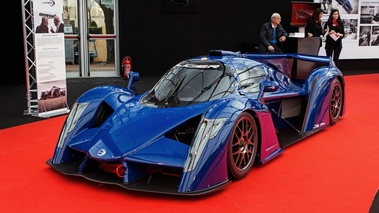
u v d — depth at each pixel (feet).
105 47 34.27
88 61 33.94
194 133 11.12
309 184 11.23
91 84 30.58
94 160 11.22
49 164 12.04
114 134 10.93
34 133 17.28
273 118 15.26
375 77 35.04
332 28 32.76
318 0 37.42
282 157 13.60
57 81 21.31
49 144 15.56
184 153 10.21
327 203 10.00
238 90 12.48
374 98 25.03
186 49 36.14
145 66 35.09
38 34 20.04
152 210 9.61
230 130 10.52
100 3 33.37
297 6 35.81
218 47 37.17
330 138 15.98
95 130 12.01
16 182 11.50
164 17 34.86
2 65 31.37
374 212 9.46
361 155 13.83
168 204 9.91
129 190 10.73
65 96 21.90
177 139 11.24
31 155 14.10
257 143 12.16
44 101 20.75
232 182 11.30
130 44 34.30
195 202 9.99
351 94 26.53
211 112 10.60
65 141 12.13
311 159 13.39
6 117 20.48
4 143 15.66
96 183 11.27
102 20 33.76
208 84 12.28
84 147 11.28
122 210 9.63
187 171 9.84
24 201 10.21
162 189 9.94
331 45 32.99
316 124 16.19
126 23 33.83
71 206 9.89
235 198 10.26
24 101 24.88
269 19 38.40
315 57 17.89
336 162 13.10
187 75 12.82
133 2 33.68
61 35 21.24
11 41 30.76
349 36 38.93
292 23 35.94
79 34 33.30
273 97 14.01
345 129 17.39
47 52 20.59
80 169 11.19
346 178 11.69
